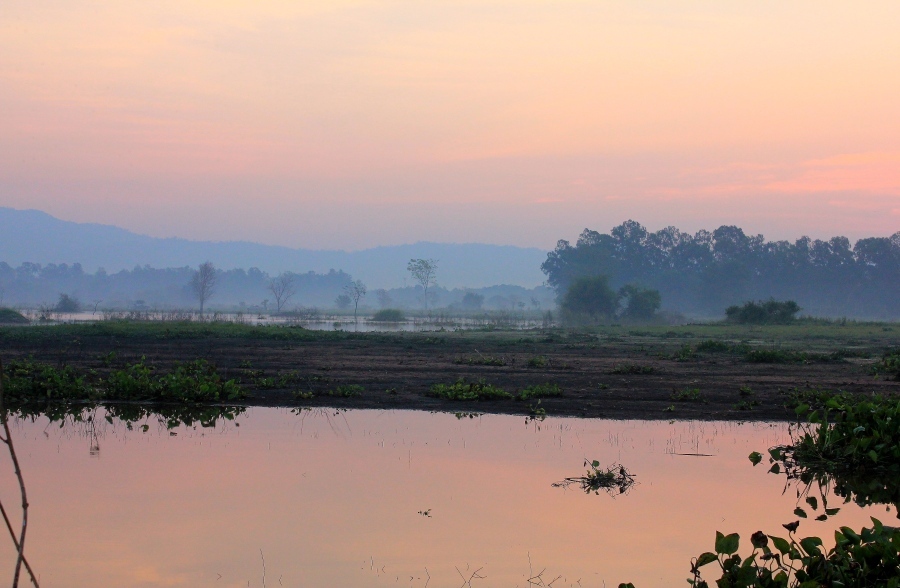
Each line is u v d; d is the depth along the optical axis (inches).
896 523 328.2
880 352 1155.9
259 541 296.0
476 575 266.4
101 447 462.6
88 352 999.6
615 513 336.8
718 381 773.9
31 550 287.4
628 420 569.9
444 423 550.0
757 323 2261.3
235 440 484.1
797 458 446.9
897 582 211.2
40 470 403.2
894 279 5049.2
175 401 631.8
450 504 344.8
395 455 442.6
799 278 5093.5
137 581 259.6
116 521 320.2
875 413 456.4
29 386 647.1
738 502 359.6
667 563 279.9
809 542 240.8
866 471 422.3
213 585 255.3
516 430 525.3
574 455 448.1
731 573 232.5
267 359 943.0
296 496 356.2
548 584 258.8
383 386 716.0
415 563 275.9
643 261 4990.2
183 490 366.0
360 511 335.6
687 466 427.2
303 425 538.9
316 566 273.1
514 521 324.2
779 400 655.1
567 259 4670.3
